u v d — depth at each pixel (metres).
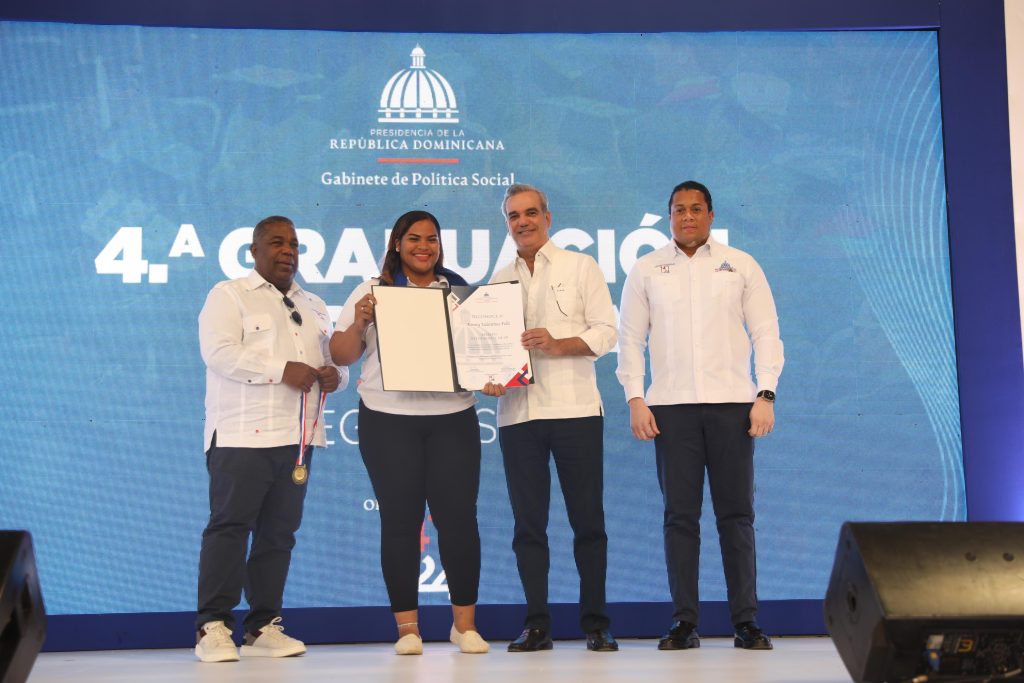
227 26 4.04
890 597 1.96
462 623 3.40
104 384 3.91
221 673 2.87
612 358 4.06
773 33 4.17
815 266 4.10
